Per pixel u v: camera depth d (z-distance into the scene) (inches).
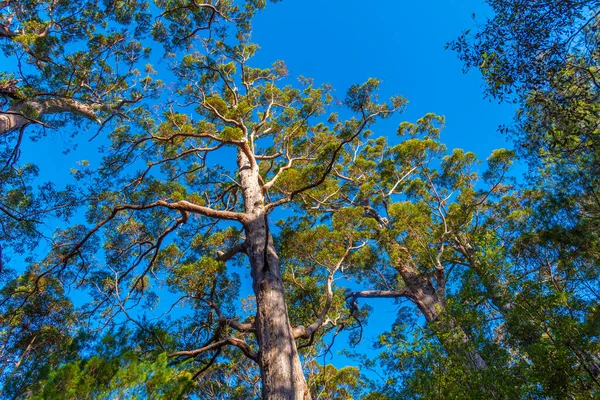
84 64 570.9
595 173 298.2
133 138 557.0
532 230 337.4
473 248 488.7
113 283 441.4
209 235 539.8
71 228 502.0
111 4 640.4
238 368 594.2
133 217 521.7
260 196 447.5
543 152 331.0
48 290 474.6
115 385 183.9
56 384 174.6
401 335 277.3
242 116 598.2
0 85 513.7
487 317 272.7
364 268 593.9
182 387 206.2
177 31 614.2
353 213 521.3
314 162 635.5
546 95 278.7
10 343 442.0
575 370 210.4
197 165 631.8
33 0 597.6
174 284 396.5
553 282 297.9
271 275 343.0
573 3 243.1
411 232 551.5
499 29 268.8
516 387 222.1
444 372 243.8
